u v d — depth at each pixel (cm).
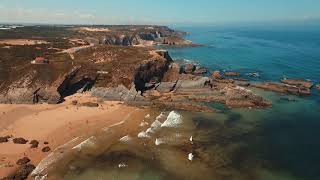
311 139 5800
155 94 8288
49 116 6688
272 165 4881
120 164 4800
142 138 5628
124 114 6869
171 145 5416
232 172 4647
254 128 6275
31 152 5131
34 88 7588
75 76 8294
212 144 5503
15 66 8638
